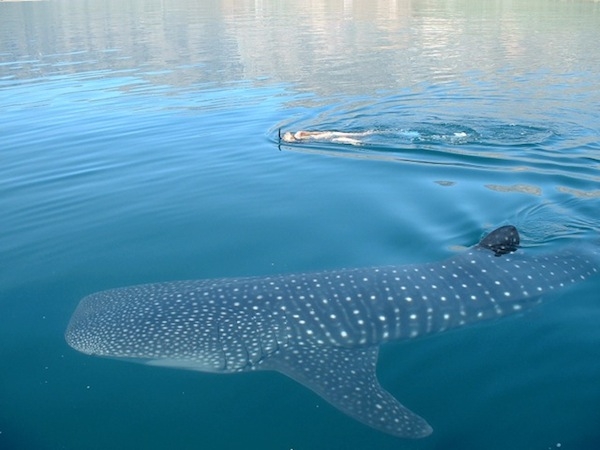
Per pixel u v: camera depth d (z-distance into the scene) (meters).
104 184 10.47
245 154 12.16
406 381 5.24
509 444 4.50
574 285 6.54
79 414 4.89
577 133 13.46
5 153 12.48
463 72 21.03
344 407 4.78
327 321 5.66
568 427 4.62
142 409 4.93
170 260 7.47
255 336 5.42
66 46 28.78
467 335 5.82
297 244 7.85
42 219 8.93
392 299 5.93
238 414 4.88
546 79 19.45
